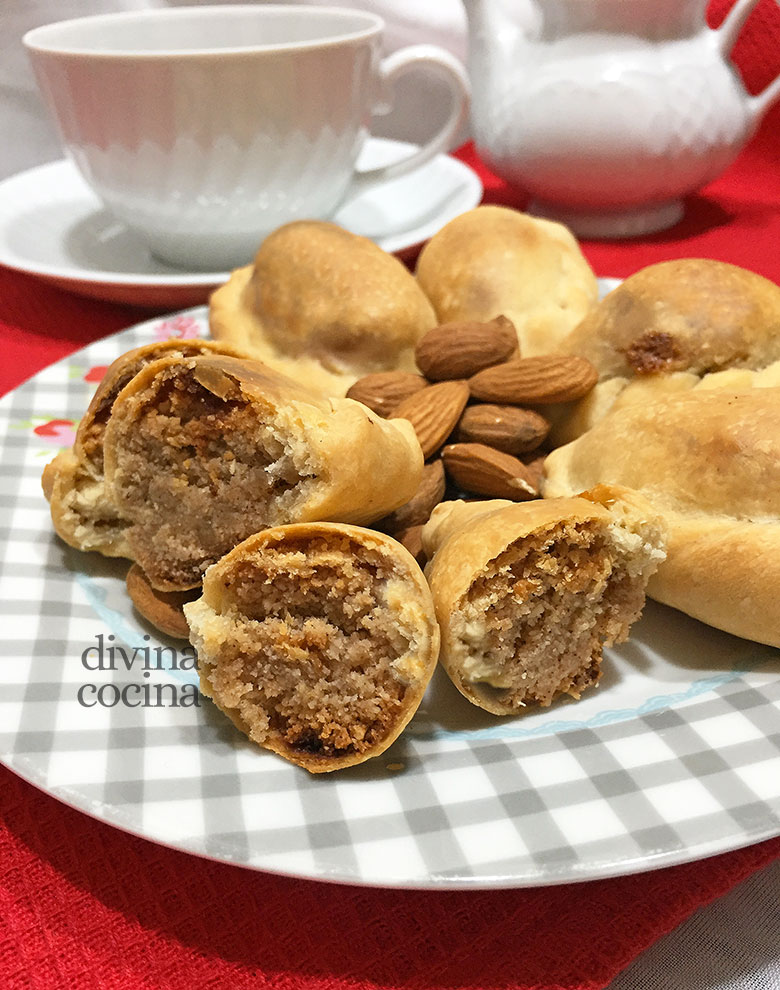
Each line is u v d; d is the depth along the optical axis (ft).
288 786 0.35
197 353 0.48
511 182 0.89
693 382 0.53
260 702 0.38
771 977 0.33
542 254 0.65
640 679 0.41
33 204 0.86
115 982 0.31
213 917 0.33
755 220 0.89
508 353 0.57
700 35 0.82
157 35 0.83
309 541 0.39
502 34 0.86
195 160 0.70
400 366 0.59
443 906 0.33
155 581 0.45
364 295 0.59
